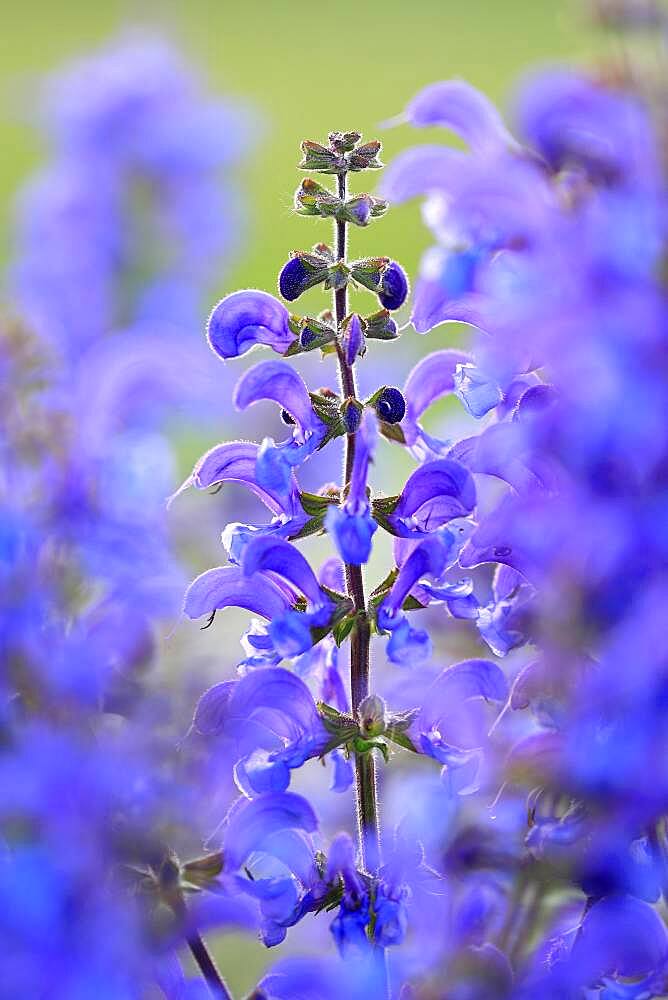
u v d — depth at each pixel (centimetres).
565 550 79
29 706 85
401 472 110
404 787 84
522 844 82
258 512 98
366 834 84
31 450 87
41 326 90
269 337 83
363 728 83
